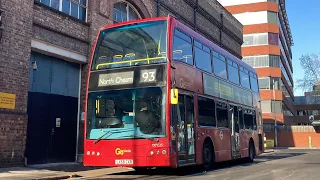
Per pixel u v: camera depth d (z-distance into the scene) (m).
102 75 11.06
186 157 10.92
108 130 10.54
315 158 20.83
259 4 56.84
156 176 11.17
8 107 12.36
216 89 13.91
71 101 16.09
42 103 14.56
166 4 22.25
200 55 12.95
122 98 10.64
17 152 12.58
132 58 10.90
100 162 10.46
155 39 10.88
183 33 11.84
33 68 14.02
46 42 14.26
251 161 17.47
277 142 48.19
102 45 11.51
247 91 17.97
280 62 57.50
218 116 13.77
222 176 10.81
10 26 12.57
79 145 16.14
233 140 15.07
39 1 14.27
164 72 10.38
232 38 33.38
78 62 16.30
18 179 9.96
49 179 10.59
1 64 12.20
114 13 18.50
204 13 27.38
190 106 11.62
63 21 15.14
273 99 53.81
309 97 82.81
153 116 10.18
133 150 10.16
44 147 14.52
